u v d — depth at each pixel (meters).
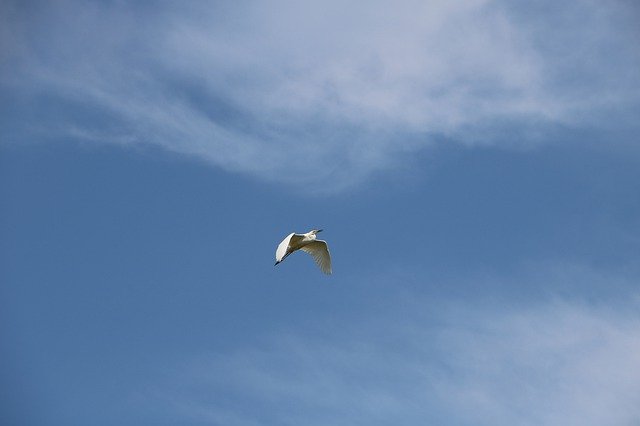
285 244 22.61
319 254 26.94
